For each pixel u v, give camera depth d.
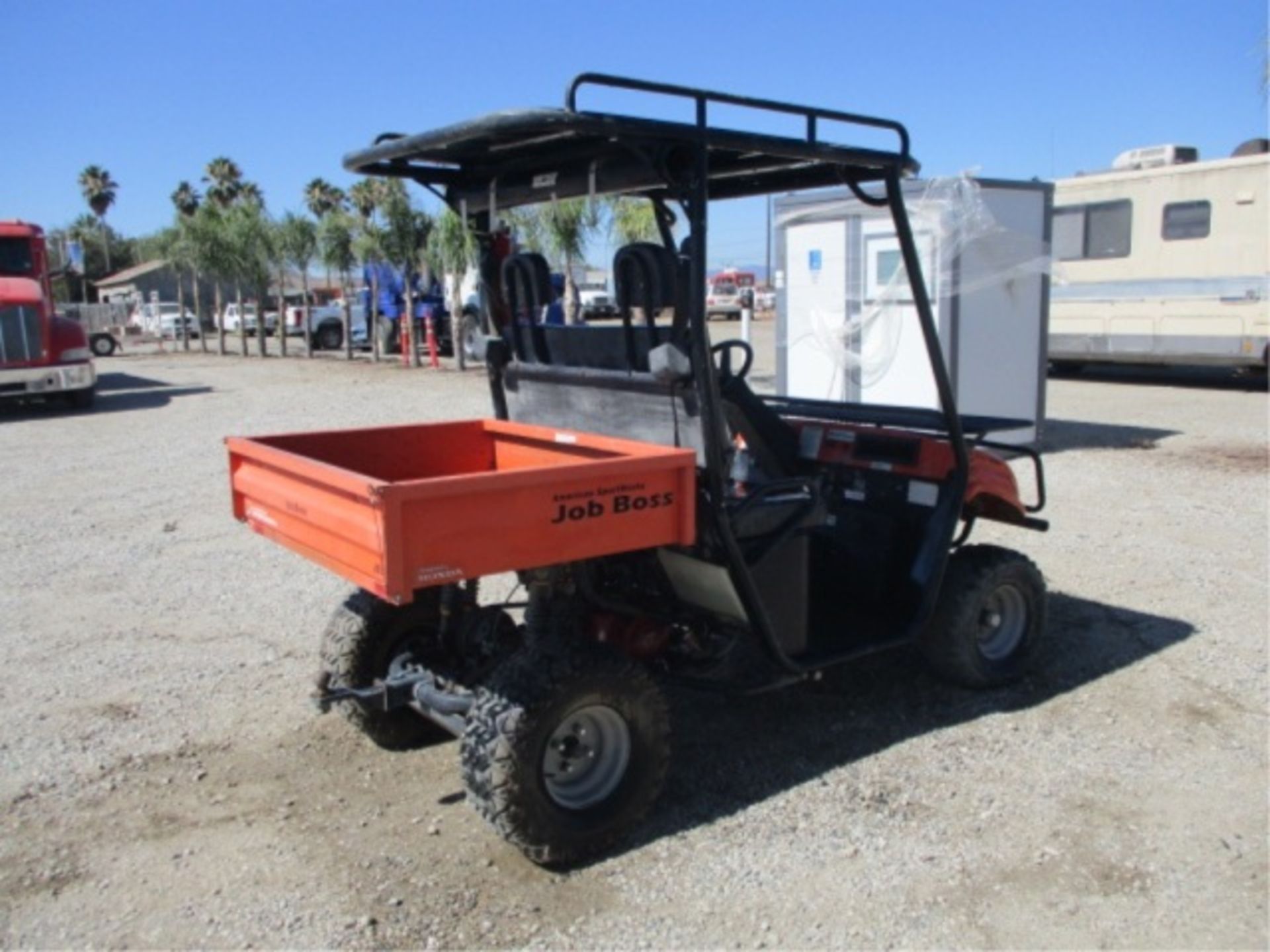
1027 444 10.36
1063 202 16.05
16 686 5.10
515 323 4.46
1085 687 4.89
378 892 3.38
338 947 3.11
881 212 9.60
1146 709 4.63
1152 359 15.40
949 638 4.70
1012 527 7.73
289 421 14.39
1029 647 4.96
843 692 4.86
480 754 3.39
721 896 3.33
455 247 19.92
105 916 3.28
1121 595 6.20
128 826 3.81
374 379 20.61
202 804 3.96
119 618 6.10
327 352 30.89
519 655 3.54
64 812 3.91
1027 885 3.35
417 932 3.18
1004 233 9.65
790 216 10.26
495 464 4.78
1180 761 4.15
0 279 16.11
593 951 3.08
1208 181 14.44
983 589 4.69
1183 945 3.05
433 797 4.01
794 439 4.46
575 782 3.56
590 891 3.38
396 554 3.07
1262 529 7.64
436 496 3.12
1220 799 3.86
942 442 4.57
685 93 3.51
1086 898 3.28
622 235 14.40
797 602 4.14
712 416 3.64
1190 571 6.64
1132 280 15.39
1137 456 10.52
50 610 6.26
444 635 4.22
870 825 3.72
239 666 5.33
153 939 3.16
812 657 4.17
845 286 9.96
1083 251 15.90
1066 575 6.59
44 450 12.44
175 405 16.92
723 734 4.46
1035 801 3.86
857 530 4.73
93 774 4.20
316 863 3.56
